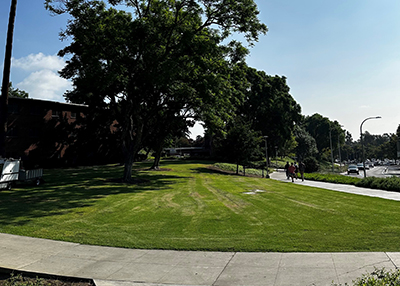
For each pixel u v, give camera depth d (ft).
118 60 72.95
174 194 56.13
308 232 28.89
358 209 40.24
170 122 101.71
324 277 18.66
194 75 75.51
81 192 56.75
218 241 26.55
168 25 72.69
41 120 134.72
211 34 78.48
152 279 19.22
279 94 217.97
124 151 80.12
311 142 311.06
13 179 61.36
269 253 23.36
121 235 28.50
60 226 31.48
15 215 36.17
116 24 71.67
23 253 23.61
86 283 18.93
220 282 18.60
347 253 22.70
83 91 106.32
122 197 51.03
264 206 43.32
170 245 25.63
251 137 129.08
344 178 91.86
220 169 146.10
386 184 67.56
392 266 19.76
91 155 155.74
